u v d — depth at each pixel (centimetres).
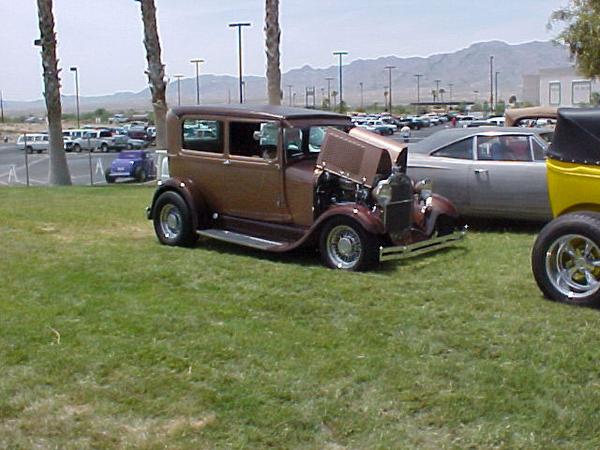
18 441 405
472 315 603
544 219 1012
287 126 827
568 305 625
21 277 743
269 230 859
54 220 1152
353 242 768
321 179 804
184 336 560
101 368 498
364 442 402
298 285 707
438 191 1053
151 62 2131
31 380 480
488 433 407
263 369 496
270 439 405
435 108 12181
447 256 842
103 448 397
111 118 12106
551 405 436
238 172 870
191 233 905
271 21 1953
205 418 429
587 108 665
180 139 925
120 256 846
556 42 2073
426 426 418
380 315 605
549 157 663
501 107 10712
